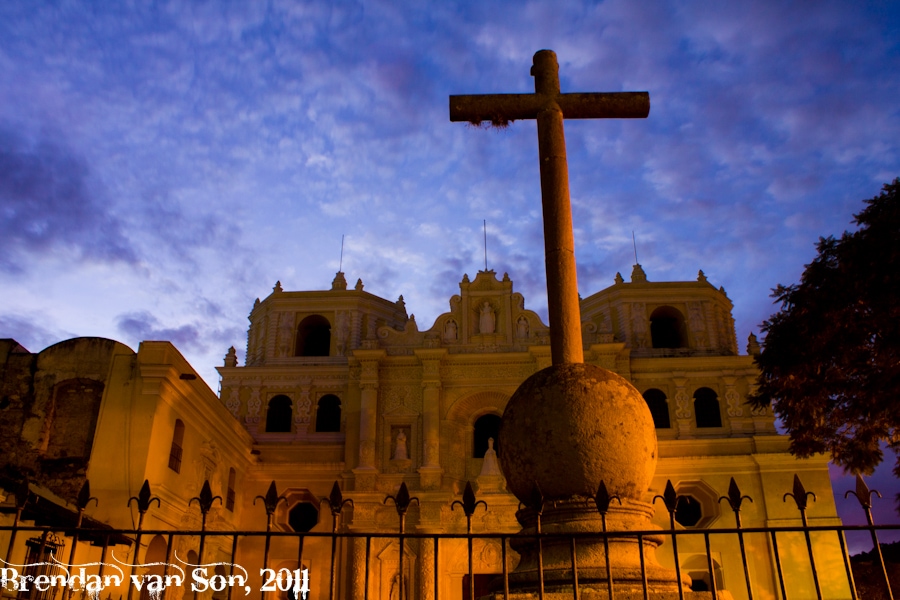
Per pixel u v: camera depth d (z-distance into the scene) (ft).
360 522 117.60
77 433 86.33
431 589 111.04
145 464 83.41
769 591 115.85
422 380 130.72
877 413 71.82
